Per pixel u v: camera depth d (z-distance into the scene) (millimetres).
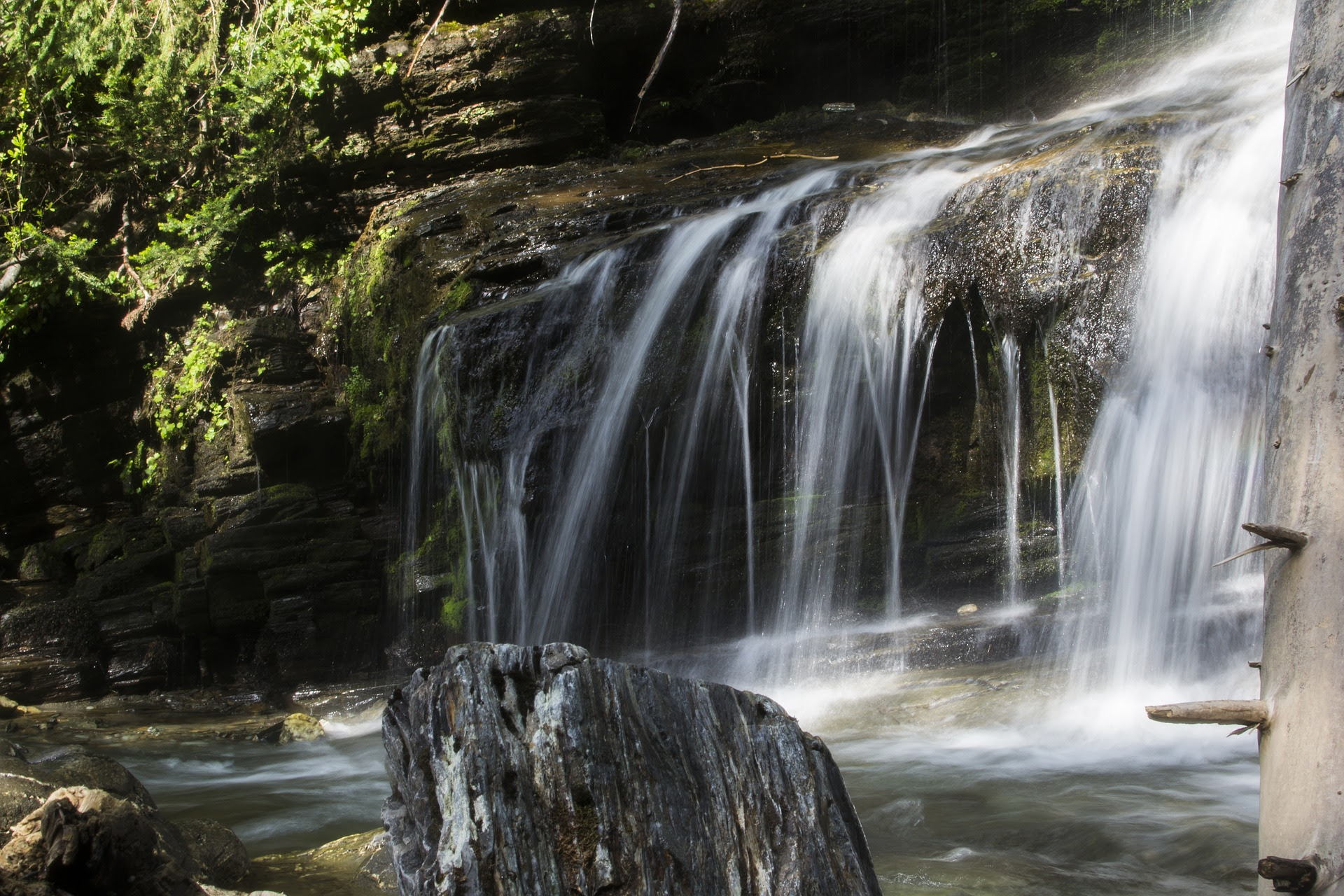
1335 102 1971
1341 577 1769
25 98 16328
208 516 13117
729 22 17062
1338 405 1855
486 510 10945
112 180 16984
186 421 14438
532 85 15891
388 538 12805
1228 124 8734
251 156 15898
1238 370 7867
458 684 2172
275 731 9906
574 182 14461
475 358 10891
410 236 13438
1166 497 8031
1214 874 4168
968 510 9156
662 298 10688
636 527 10328
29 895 2768
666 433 10242
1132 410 8258
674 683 2318
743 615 9945
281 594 12383
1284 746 1771
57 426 15922
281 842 5699
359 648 12406
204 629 12562
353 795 7047
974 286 9164
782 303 10094
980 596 8992
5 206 16344
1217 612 7348
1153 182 8609
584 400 10547
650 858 2053
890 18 16906
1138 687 7371
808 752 2355
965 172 10812
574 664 2217
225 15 16922
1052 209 8953
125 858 2998
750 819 2205
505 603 10734
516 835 2020
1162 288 8336
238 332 14289
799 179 12461
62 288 15539
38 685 12328
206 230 15367
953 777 5836
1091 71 15766
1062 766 5969
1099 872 4238
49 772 4469
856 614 9430
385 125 16109
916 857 4523
